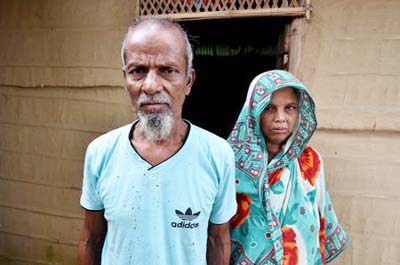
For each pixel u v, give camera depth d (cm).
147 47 104
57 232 262
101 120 240
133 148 115
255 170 134
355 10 191
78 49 238
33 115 258
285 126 133
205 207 115
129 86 109
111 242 117
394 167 193
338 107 197
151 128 107
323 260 148
